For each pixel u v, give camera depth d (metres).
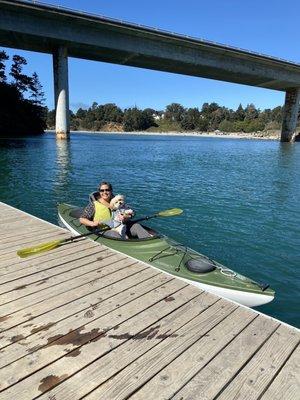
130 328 3.26
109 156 28.36
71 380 2.59
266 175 19.33
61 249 5.18
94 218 6.15
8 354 2.85
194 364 2.82
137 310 3.57
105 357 2.85
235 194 13.74
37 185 14.54
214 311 3.61
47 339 3.06
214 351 2.98
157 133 135.88
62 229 6.21
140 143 51.41
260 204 12.03
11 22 30.22
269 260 7.12
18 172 17.66
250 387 2.60
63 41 33.62
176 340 3.11
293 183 16.67
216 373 2.73
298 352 3.02
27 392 2.47
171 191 14.15
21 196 12.49
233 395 2.52
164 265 4.91
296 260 7.15
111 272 4.44
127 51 36.28
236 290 4.49
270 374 2.74
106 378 2.62
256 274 6.46
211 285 4.54
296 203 12.31
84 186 14.62
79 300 3.73
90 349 2.95
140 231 5.84
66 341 3.04
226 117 135.50
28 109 58.22
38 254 4.96
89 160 24.39
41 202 11.73
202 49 39.66
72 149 32.78
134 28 34.09
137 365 2.78
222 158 29.67
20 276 4.26
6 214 7.19
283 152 37.22
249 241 8.20
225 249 7.67
